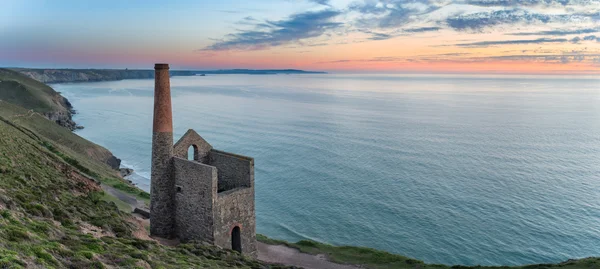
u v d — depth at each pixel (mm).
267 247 45000
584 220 60719
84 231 21828
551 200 68625
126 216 35188
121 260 17531
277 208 66625
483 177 81250
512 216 62344
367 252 44312
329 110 198500
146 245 23672
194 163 33812
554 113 184875
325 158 95562
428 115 179000
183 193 35000
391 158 95875
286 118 165625
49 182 33000
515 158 96375
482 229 58469
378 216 63281
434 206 66438
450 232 57688
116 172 87625
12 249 13430
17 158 35844
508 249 53000
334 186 76250
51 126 103938
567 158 96188
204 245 31031
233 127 140875
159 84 34219
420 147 108438
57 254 15141
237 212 35469
